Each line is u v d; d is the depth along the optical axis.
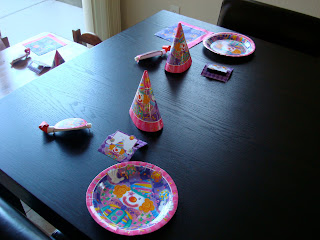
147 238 0.70
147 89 0.92
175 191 0.78
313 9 1.95
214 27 1.53
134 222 0.75
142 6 2.60
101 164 0.86
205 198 0.79
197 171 0.86
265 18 1.55
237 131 0.99
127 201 0.79
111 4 2.44
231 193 0.81
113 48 1.34
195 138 0.95
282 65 1.29
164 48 1.32
